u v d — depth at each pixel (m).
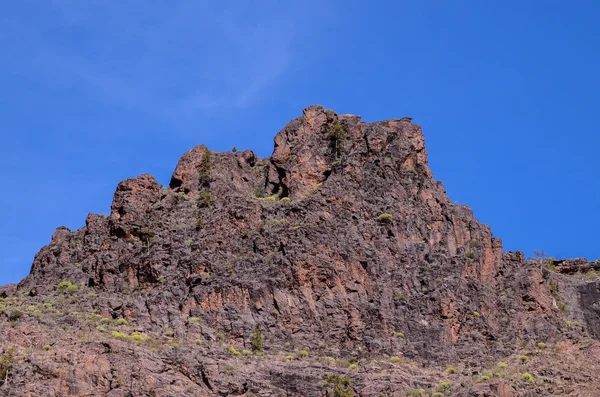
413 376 126.00
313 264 137.00
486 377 124.62
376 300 137.62
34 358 115.38
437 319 136.50
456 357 133.38
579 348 140.12
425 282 141.62
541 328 142.75
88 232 149.75
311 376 123.25
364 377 123.62
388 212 149.50
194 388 118.44
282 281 135.25
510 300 146.75
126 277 139.38
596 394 124.50
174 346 124.44
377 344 132.12
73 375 114.38
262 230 143.62
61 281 142.38
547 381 126.81
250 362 124.62
